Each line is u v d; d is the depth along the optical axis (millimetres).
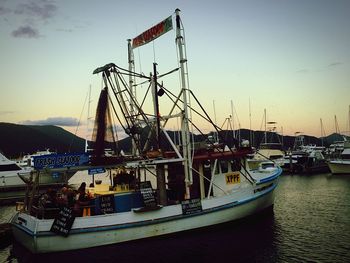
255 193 17922
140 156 15555
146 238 14469
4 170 33781
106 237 13789
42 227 12969
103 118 14469
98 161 14188
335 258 12984
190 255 13602
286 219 19453
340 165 47500
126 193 15523
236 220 16984
